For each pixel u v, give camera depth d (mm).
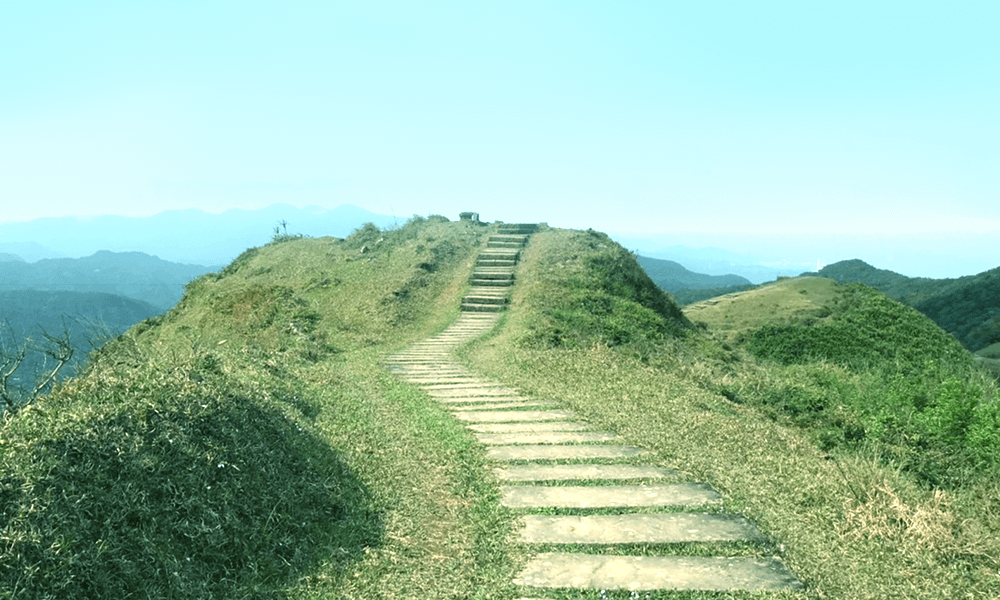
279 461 6160
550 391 12234
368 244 34125
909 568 5285
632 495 6672
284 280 29797
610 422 9766
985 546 5645
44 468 4359
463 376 14234
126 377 6211
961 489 7703
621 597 4582
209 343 13008
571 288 24656
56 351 10102
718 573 4926
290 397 9492
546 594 4625
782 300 43625
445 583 4836
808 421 11992
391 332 21406
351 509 6004
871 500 6535
